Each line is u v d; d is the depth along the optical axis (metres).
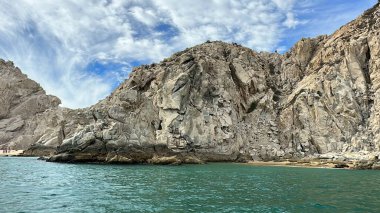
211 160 65.88
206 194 24.61
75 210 18.80
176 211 18.83
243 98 80.31
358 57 73.06
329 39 84.69
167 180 33.06
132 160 54.03
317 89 73.44
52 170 42.59
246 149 72.81
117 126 56.53
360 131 64.69
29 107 110.94
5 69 116.19
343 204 21.11
